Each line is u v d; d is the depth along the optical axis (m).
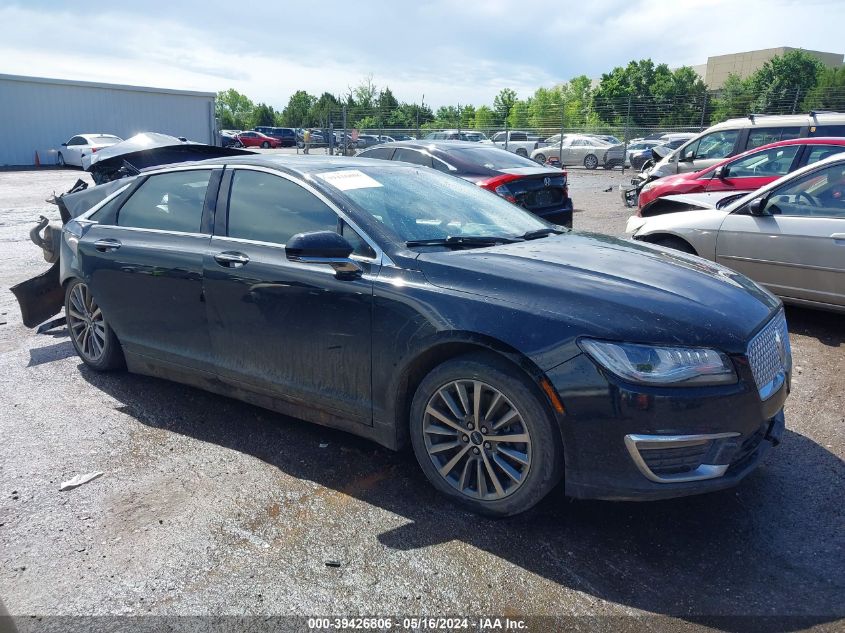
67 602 2.40
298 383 3.42
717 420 2.59
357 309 3.12
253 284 3.47
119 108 33.25
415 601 2.41
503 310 2.77
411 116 38.12
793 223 5.57
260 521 2.90
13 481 3.24
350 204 3.35
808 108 38.62
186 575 2.54
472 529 2.85
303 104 84.94
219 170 3.91
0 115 30.08
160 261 3.92
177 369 4.04
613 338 2.59
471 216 3.77
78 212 5.19
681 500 3.08
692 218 6.29
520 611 2.36
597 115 38.78
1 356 5.11
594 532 2.83
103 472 3.33
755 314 2.92
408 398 3.16
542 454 2.71
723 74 95.06
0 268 8.24
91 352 4.69
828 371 4.82
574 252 3.36
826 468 3.38
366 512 2.98
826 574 2.55
